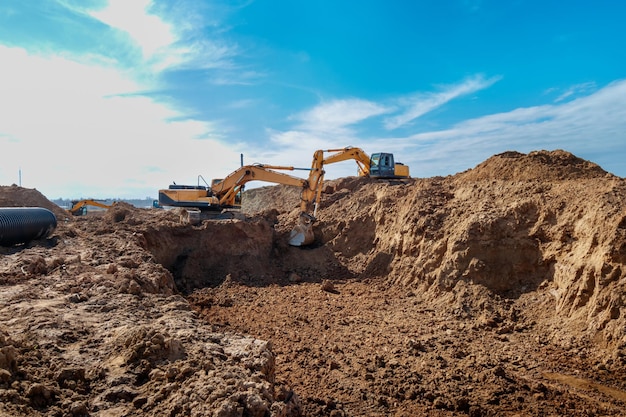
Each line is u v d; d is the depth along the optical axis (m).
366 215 23.69
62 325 7.75
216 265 21.09
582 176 17.64
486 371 10.44
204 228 21.92
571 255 13.54
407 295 16.98
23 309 8.48
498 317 13.72
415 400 9.35
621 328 10.62
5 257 13.08
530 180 18.36
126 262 13.94
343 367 10.86
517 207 16.05
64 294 10.07
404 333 13.20
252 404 5.31
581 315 12.00
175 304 10.20
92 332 7.71
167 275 14.89
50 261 12.66
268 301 17.00
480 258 15.48
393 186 24.88
